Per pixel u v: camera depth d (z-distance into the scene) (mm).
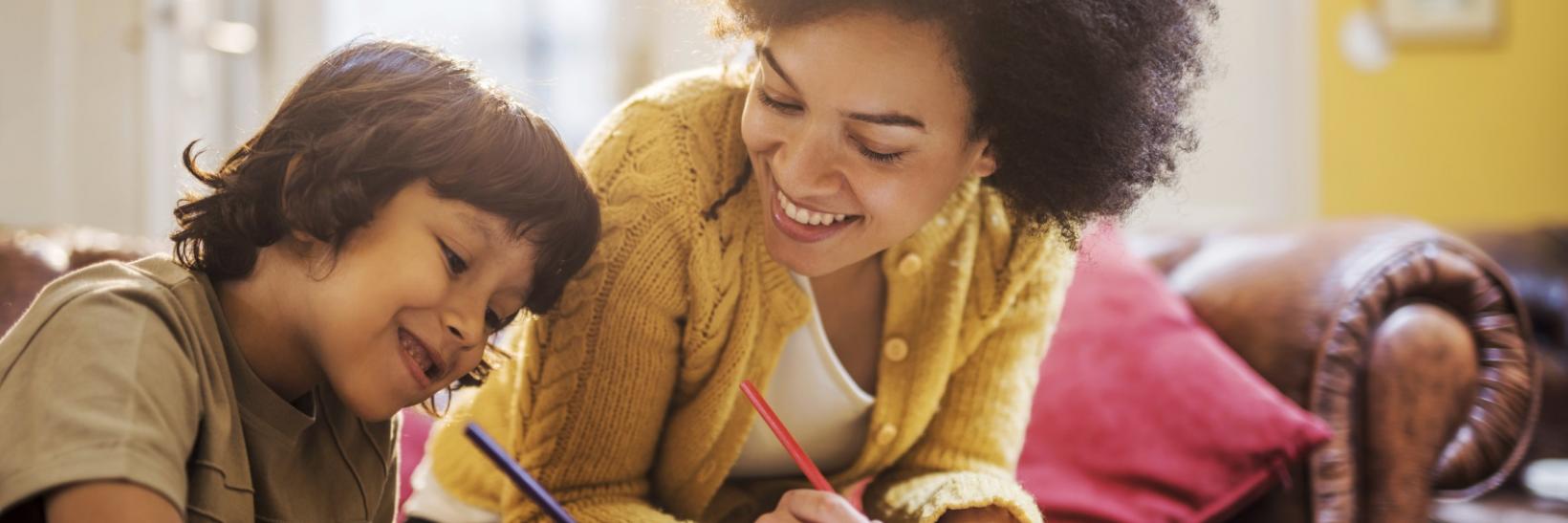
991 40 985
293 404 1026
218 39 2889
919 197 1044
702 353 1196
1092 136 1051
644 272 1156
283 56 3053
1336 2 3535
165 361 865
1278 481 1682
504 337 1429
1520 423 1709
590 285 1150
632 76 3279
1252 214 3479
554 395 1183
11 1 2621
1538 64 3641
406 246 959
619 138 1174
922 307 1264
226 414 925
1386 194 3582
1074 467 1764
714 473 1259
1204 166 3441
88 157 2711
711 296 1172
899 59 972
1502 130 3633
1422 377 1681
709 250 1166
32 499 808
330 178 948
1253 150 3486
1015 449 1351
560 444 1203
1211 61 1167
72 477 782
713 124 1186
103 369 833
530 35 3281
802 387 1254
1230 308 1881
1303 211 3492
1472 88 3617
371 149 959
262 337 979
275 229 964
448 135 985
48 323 867
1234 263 1942
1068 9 989
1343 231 1838
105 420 808
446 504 1350
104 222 2719
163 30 2803
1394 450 1666
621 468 1237
